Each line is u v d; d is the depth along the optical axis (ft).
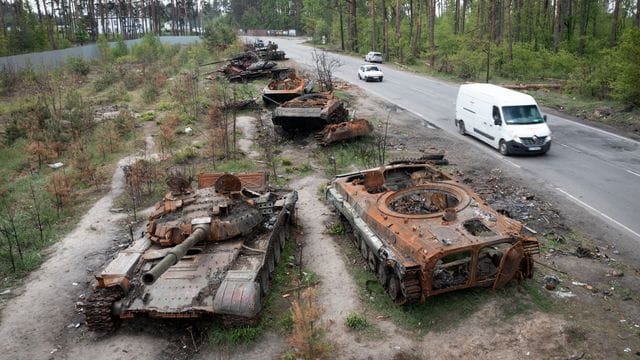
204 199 32.09
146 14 320.29
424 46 172.55
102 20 248.93
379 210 30.86
